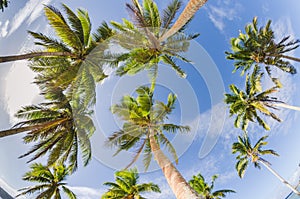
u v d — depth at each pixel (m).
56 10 11.41
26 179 16.23
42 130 11.88
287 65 22.77
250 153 25.44
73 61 11.94
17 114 11.55
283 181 24.27
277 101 21.83
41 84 10.84
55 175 18.77
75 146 12.34
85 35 12.39
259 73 22.05
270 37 21.66
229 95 22.66
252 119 23.27
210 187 22.61
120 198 18.31
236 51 22.84
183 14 4.21
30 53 11.12
